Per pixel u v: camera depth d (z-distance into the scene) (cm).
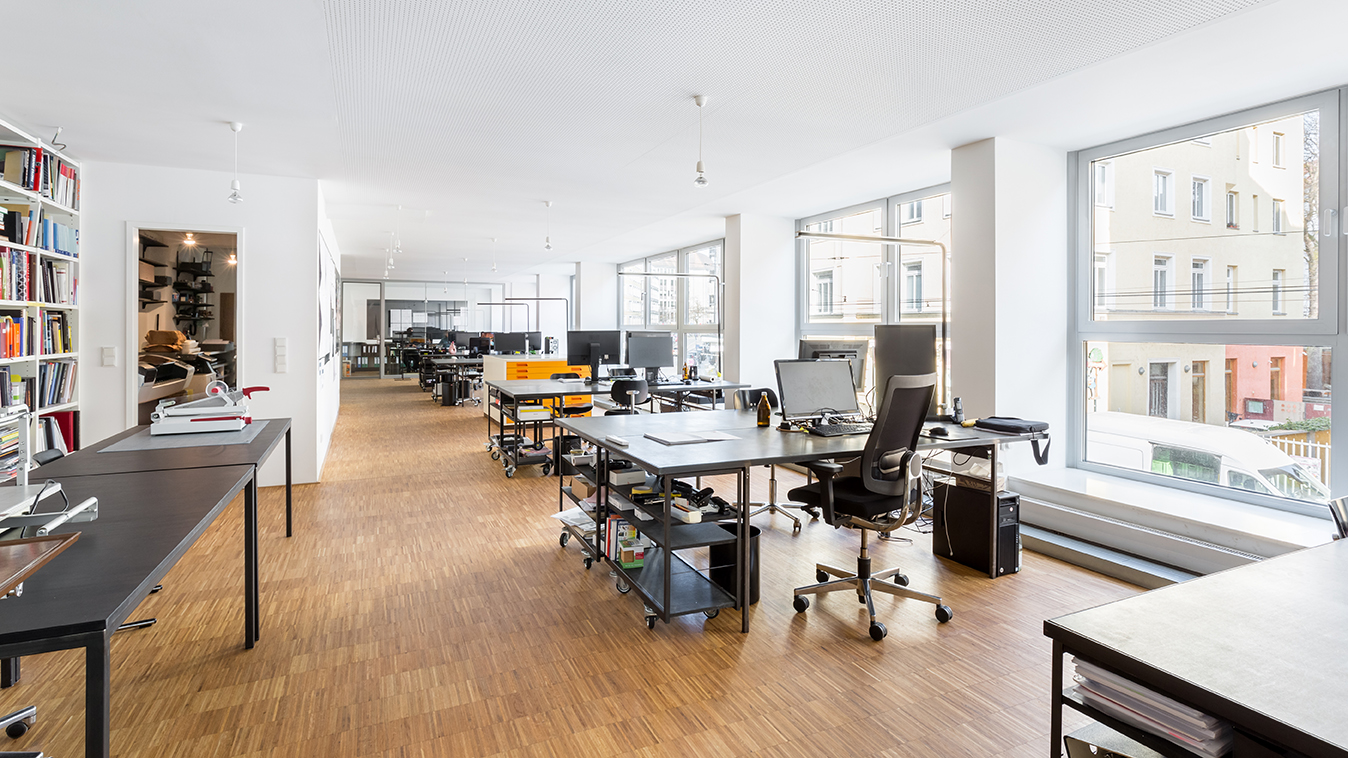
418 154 496
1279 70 346
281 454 562
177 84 347
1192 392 438
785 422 376
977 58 322
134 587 133
